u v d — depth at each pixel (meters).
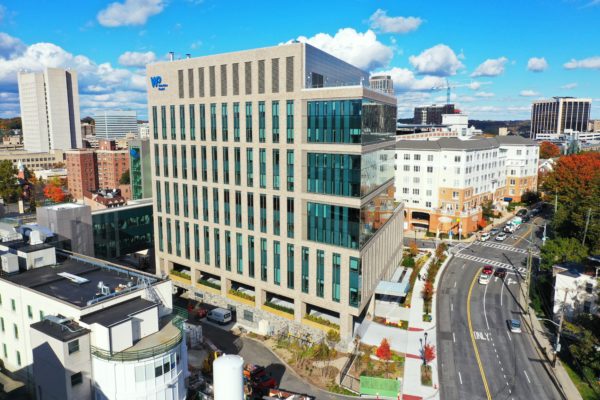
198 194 70.12
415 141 123.44
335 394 48.19
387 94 67.56
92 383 38.75
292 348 57.91
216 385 37.22
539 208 139.38
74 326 39.03
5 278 49.06
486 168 127.94
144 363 38.09
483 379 50.88
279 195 59.75
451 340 60.28
